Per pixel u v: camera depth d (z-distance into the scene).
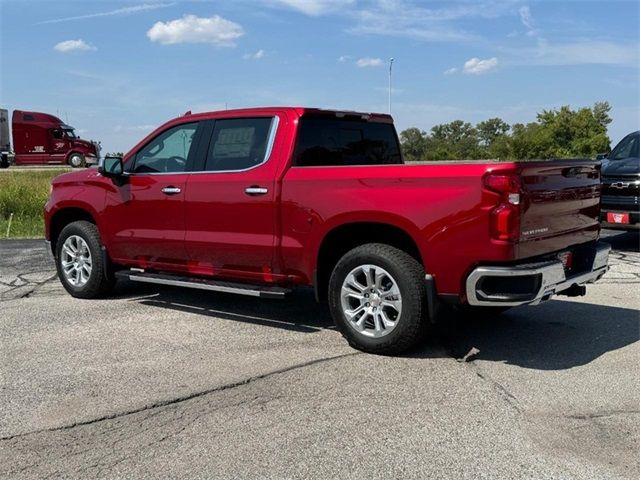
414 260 5.04
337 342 5.58
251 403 4.23
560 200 5.05
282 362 5.04
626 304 6.91
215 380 4.66
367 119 6.49
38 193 17.88
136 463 3.44
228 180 5.91
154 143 6.66
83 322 6.31
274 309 6.82
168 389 4.49
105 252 7.04
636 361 5.01
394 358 5.12
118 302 7.18
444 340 5.59
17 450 3.60
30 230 14.48
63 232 7.39
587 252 5.53
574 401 4.21
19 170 34.22
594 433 3.74
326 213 5.30
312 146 5.86
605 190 10.36
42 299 7.37
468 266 4.71
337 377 4.70
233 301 7.20
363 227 5.27
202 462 3.44
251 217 5.77
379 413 4.05
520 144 66.62
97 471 3.36
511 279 4.65
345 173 5.23
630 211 10.07
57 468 3.39
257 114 5.91
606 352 5.24
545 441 3.65
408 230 4.89
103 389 4.50
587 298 7.20
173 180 6.34
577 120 67.25
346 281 5.27
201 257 6.22
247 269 5.93
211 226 6.07
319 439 3.70
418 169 4.86
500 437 3.70
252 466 3.39
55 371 4.88
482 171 4.57
